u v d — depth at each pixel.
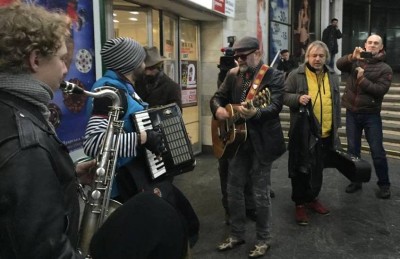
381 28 14.88
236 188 2.91
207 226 3.41
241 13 6.36
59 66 1.05
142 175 1.89
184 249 1.05
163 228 1.01
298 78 3.42
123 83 1.95
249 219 3.51
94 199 1.61
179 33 5.41
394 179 4.64
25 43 0.95
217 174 4.98
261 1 7.28
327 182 4.55
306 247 3.01
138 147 1.85
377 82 3.86
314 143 3.28
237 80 2.85
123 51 1.91
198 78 6.02
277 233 3.25
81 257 0.98
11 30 0.93
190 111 5.88
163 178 1.97
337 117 3.50
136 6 4.45
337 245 3.04
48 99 1.04
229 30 6.11
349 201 3.96
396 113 6.72
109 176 1.67
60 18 1.05
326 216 3.59
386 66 3.87
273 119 2.72
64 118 2.97
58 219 0.90
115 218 1.02
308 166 3.26
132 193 1.88
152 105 3.58
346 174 3.50
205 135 6.19
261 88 2.67
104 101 1.81
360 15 14.28
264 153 2.71
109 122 1.74
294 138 3.30
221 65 4.09
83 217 1.60
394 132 6.29
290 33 9.47
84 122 3.20
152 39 4.70
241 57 2.72
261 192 2.82
